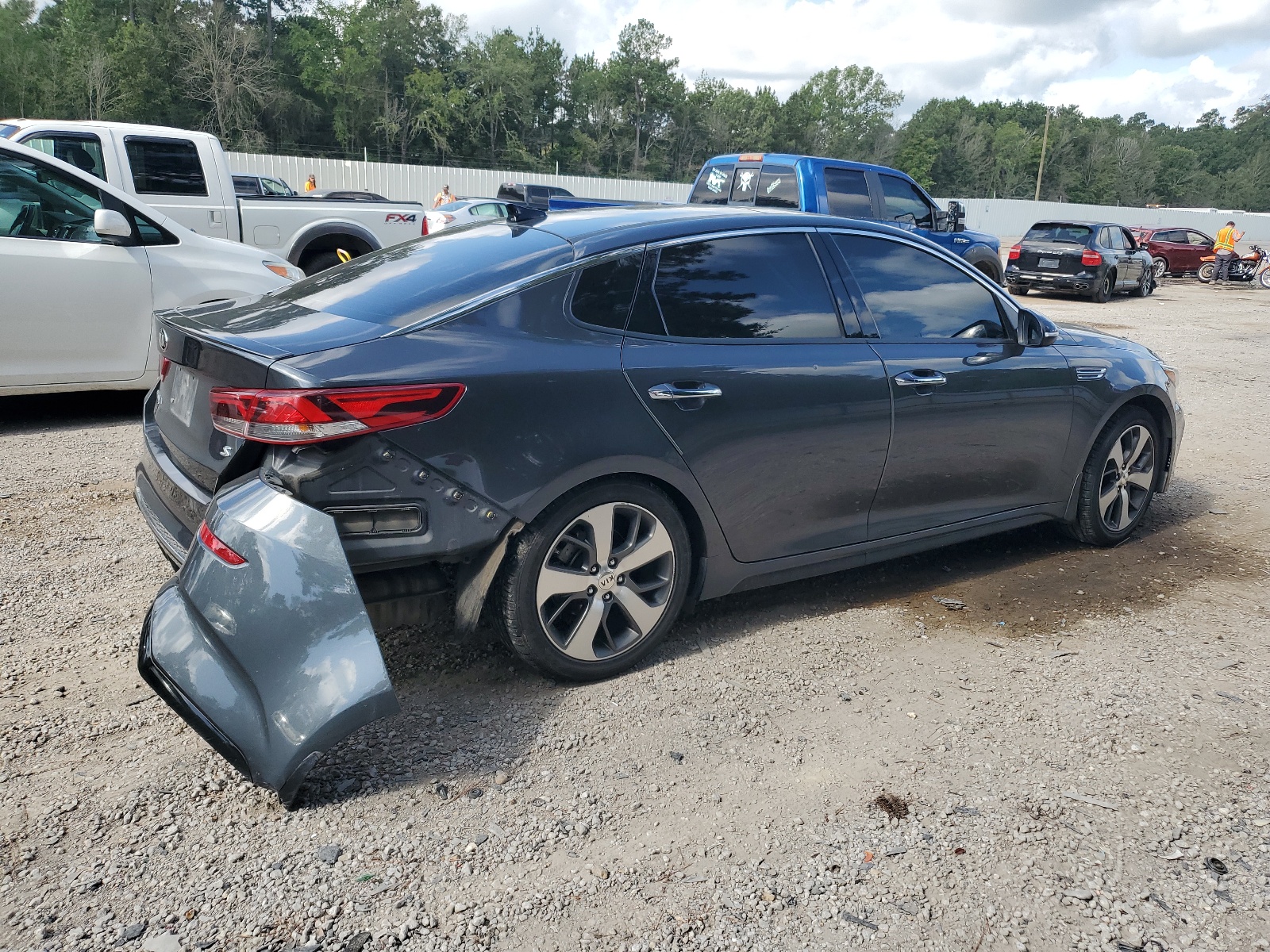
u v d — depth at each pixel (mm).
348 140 78750
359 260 3582
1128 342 4883
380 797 2537
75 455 5762
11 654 3262
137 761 2672
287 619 2402
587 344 2992
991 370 3982
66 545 4281
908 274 3912
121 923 2070
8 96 63438
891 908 2172
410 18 79562
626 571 3139
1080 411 4352
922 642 3604
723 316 3326
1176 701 3158
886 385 3633
